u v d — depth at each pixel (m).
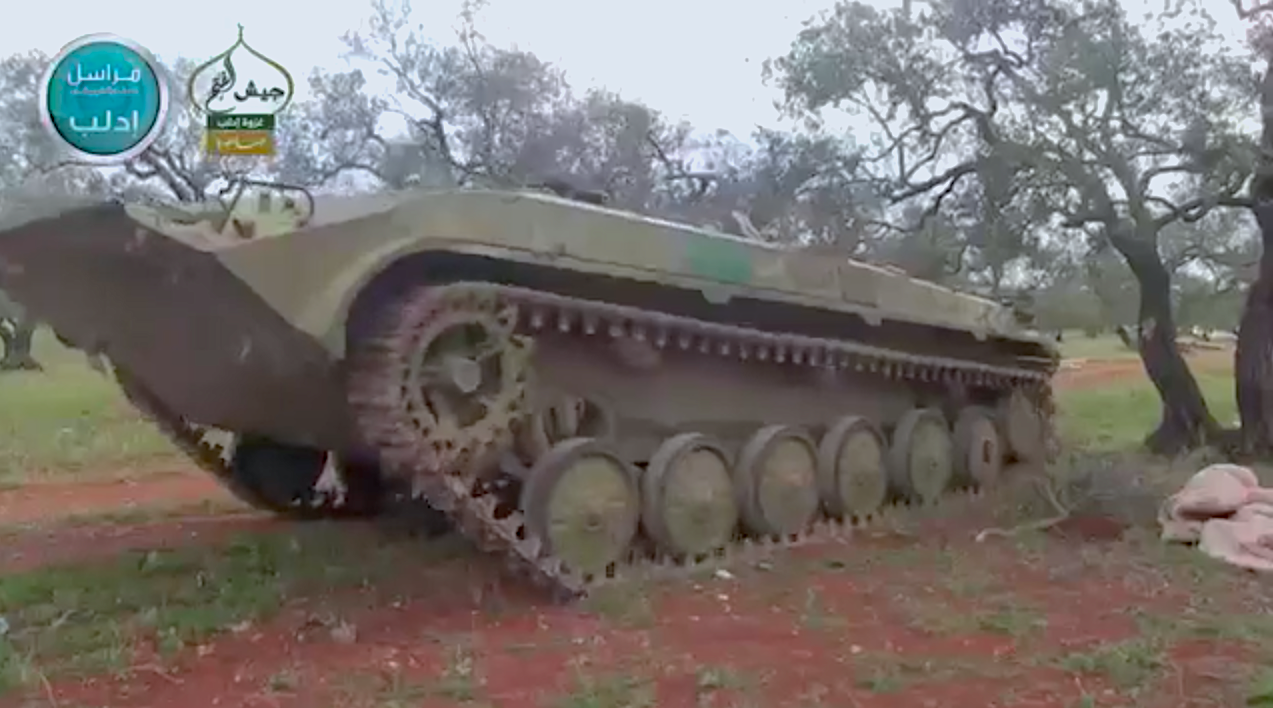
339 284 7.38
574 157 20.98
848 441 11.54
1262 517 10.29
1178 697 6.18
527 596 8.31
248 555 9.63
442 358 7.91
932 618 7.77
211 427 10.45
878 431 12.12
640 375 9.91
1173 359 19.64
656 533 9.32
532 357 8.81
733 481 10.22
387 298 7.95
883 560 9.74
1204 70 17.94
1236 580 9.02
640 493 9.30
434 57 22.72
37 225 7.31
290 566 9.12
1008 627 7.54
